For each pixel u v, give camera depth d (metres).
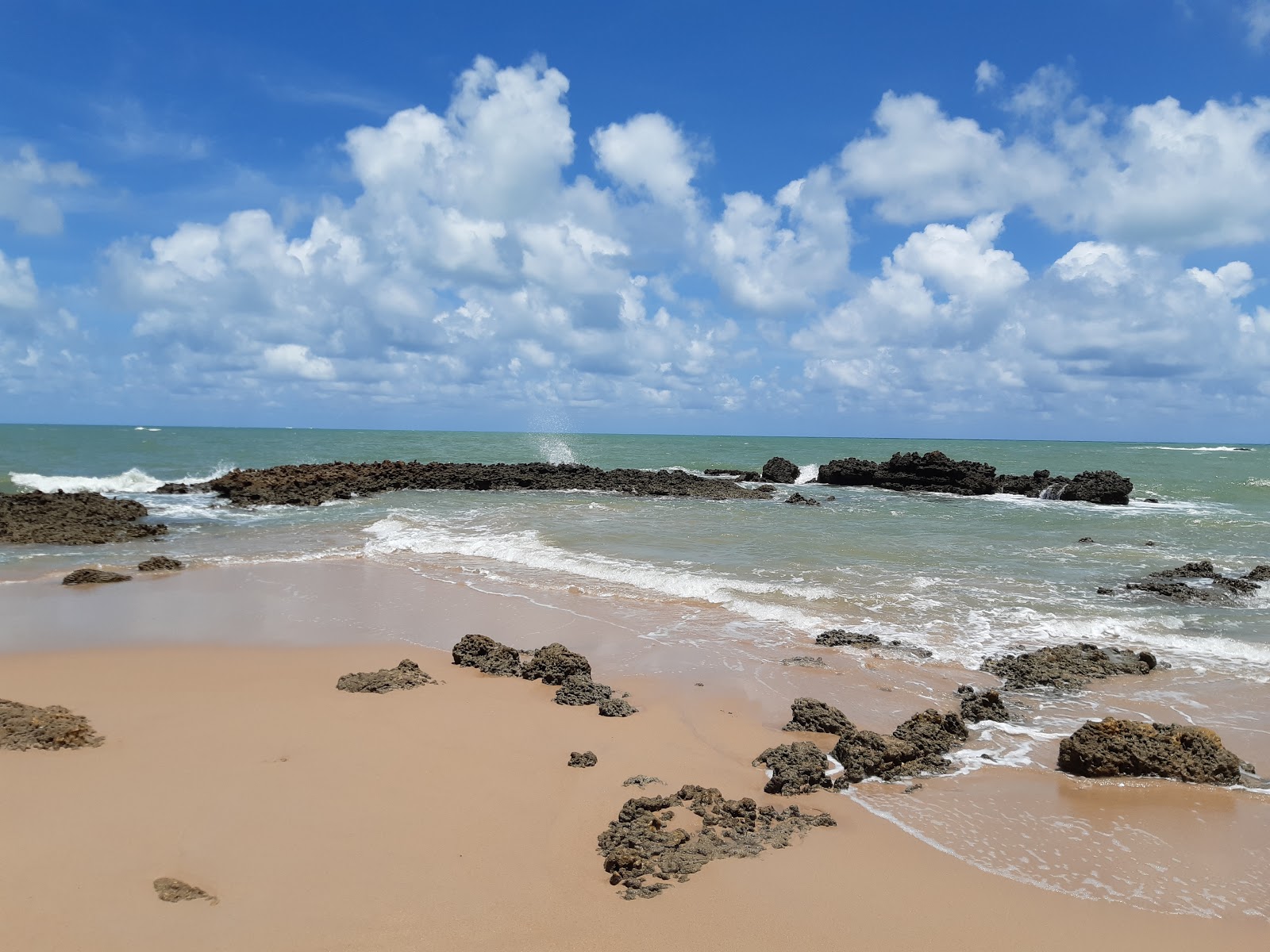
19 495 28.38
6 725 8.43
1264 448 117.25
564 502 32.75
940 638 13.02
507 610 14.64
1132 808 7.54
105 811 6.81
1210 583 16.88
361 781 7.57
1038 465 69.56
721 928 5.57
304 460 58.78
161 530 24.11
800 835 6.87
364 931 5.39
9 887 5.68
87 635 12.90
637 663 11.68
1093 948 5.48
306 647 12.29
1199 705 10.23
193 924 5.37
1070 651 11.90
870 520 27.44
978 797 7.73
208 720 9.07
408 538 22.50
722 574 17.33
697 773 8.05
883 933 5.58
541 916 5.63
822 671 11.39
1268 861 6.63
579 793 7.52
